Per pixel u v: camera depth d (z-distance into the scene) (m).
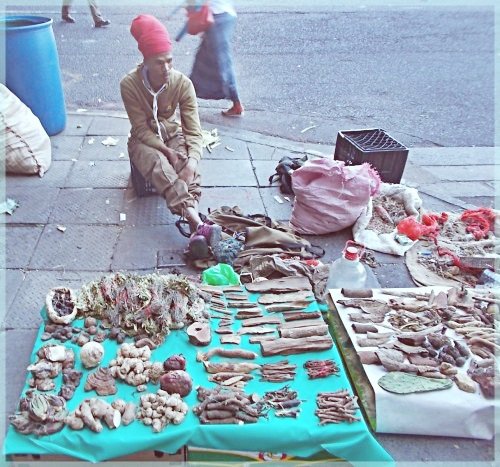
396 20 8.45
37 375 2.14
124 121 5.06
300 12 8.59
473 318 2.58
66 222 3.51
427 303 2.66
